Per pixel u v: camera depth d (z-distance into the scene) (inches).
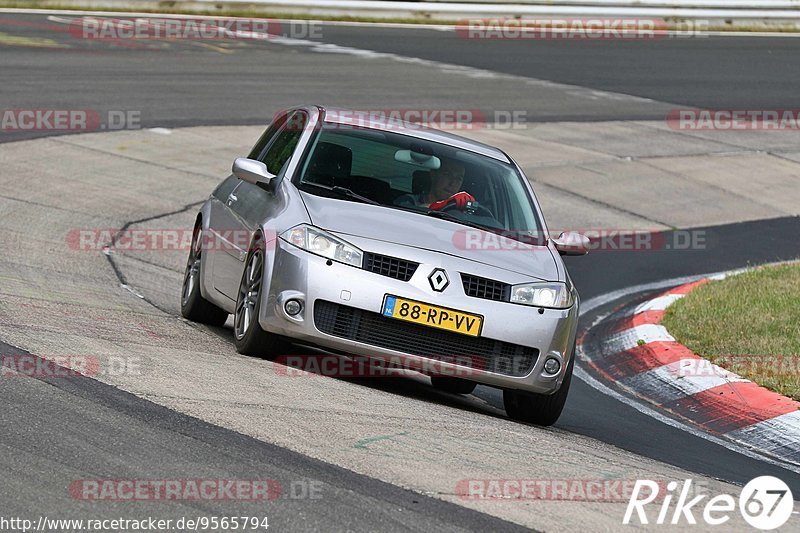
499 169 1123.3
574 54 4033.0
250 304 984.9
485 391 1207.6
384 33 4128.9
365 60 3531.0
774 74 3932.1
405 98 3029.0
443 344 931.3
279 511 603.2
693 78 3772.1
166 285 1435.8
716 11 4795.8
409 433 799.7
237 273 1047.0
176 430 716.7
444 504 650.2
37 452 649.0
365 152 1073.5
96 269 1417.3
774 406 1099.9
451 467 729.6
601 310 1637.6
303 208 978.1
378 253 932.6
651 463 872.9
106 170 2057.1
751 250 2119.8
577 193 2409.0
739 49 4372.5
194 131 2428.6
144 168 2116.1
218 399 802.2
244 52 3454.7
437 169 1075.3
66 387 774.5
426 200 1035.9
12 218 1632.6
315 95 2925.7
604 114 3166.8
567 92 3398.1
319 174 1037.8
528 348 948.0
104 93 2650.1
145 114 2511.1
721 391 1157.7
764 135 3129.9
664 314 1477.6
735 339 1326.3
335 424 788.0
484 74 3526.1
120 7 3964.1
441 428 837.2
